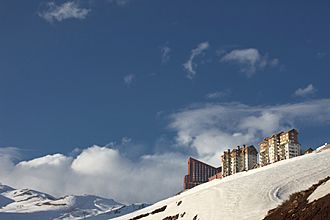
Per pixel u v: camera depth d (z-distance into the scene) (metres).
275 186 93.94
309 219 47.84
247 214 79.19
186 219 100.00
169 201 150.88
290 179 97.19
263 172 111.38
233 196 96.56
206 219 89.12
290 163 115.38
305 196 59.44
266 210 76.19
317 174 98.94
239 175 146.00
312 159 114.69
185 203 113.12
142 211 149.25
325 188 56.22
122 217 151.38
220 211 89.25
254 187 97.25
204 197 107.50
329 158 112.94
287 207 60.47
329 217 44.66
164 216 113.19
